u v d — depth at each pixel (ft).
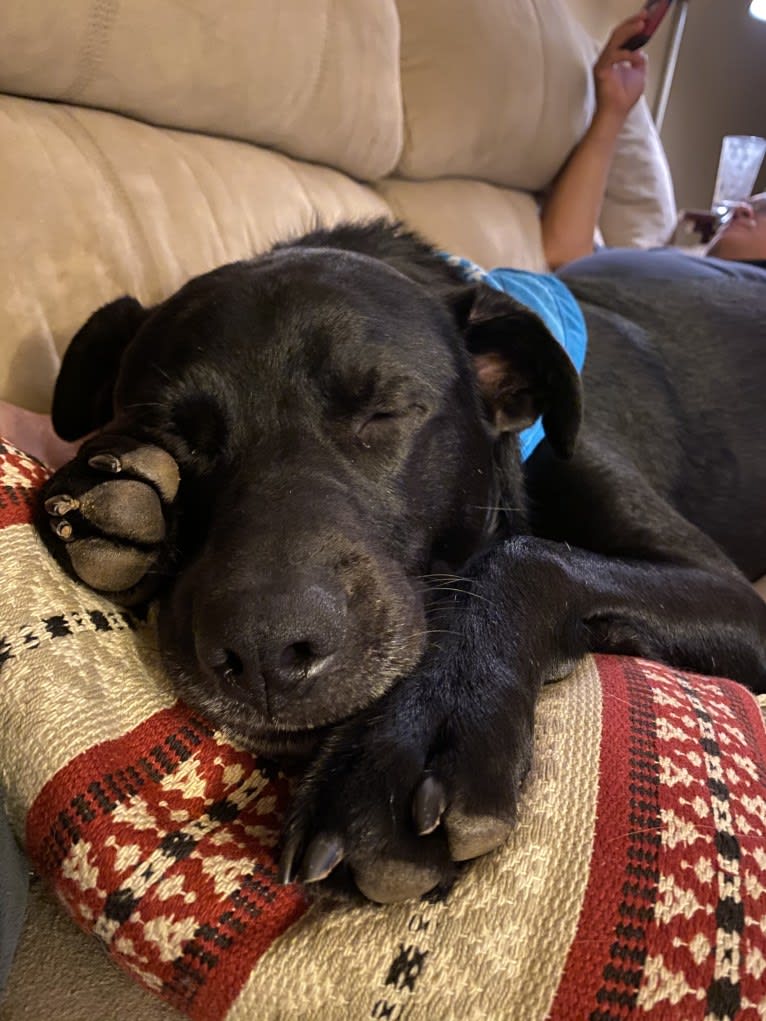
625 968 0.62
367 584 0.88
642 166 3.80
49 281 1.48
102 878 0.70
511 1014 0.61
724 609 1.19
